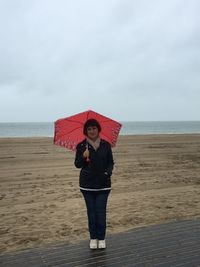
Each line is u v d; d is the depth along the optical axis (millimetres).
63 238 3824
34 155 12180
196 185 6988
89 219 3330
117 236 3680
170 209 5055
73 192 6285
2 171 8789
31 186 6887
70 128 3322
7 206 5285
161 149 14500
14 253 3281
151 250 3297
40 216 4703
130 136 23875
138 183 7172
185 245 3418
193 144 17094
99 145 3270
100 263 3016
